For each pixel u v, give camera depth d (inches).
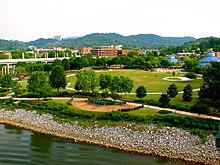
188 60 6811.0
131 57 7554.1
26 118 2751.0
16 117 2805.1
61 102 3154.5
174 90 3316.9
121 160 1951.3
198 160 1907.0
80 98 3383.4
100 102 3024.1
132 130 2251.5
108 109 2807.6
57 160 1966.0
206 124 2196.1
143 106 2883.9
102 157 2000.5
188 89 3100.4
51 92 3472.0
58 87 3609.7
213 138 2025.1
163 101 2888.8
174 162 1913.1
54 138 2373.3
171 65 7263.8
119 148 2143.2
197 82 4522.6
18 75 5492.1
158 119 2399.1
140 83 4404.5
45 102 3107.8
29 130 2573.8
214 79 2539.4
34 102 3137.3
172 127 2220.7
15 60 6063.0
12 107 2997.0
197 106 2513.5
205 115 2524.6
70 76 5339.6
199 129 2164.1
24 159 1984.5
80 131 2384.4
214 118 2431.1
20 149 2150.6
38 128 2576.3
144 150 2076.8
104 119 2502.5
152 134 2169.0
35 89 3390.7
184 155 1961.1
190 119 2331.4
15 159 1983.3
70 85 4301.2
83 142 2274.9
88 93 3590.1
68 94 3548.2
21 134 2470.5
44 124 2588.6
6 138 2370.8
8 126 2682.1
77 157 2007.9
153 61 7037.4
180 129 2176.4
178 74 5703.7
